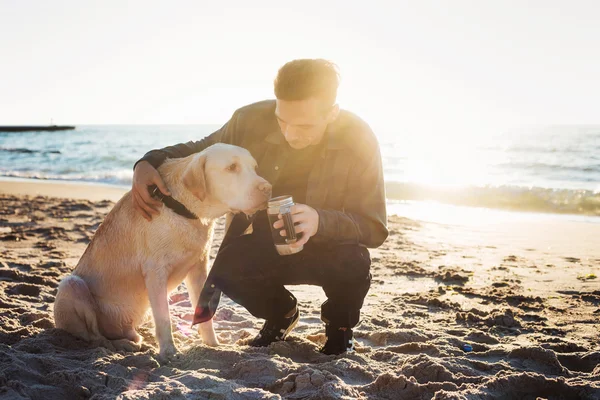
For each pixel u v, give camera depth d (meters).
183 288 5.57
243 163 3.07
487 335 3.95
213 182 3.06
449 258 7.14
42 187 17.83
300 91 2.73
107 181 21.16
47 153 41.78
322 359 3.25
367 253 3.23
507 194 13.95
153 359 3.07
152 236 3.18
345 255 3.12
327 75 2.79
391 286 5.71
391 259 7.05
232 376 2.95
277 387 2.78
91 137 82.56
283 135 3.21
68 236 8.31
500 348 3.60
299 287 5.68
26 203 12.70
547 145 38.97
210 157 3.07
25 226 9.27
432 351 3.52
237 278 3.16
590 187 17.89
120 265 3.36
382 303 5.02
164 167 3.28
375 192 3.16
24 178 23.08
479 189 14.77
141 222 3.23
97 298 3.44
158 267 3.20
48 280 5.34
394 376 2.78
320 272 3.17
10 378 2.65
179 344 3.56
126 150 46.69
